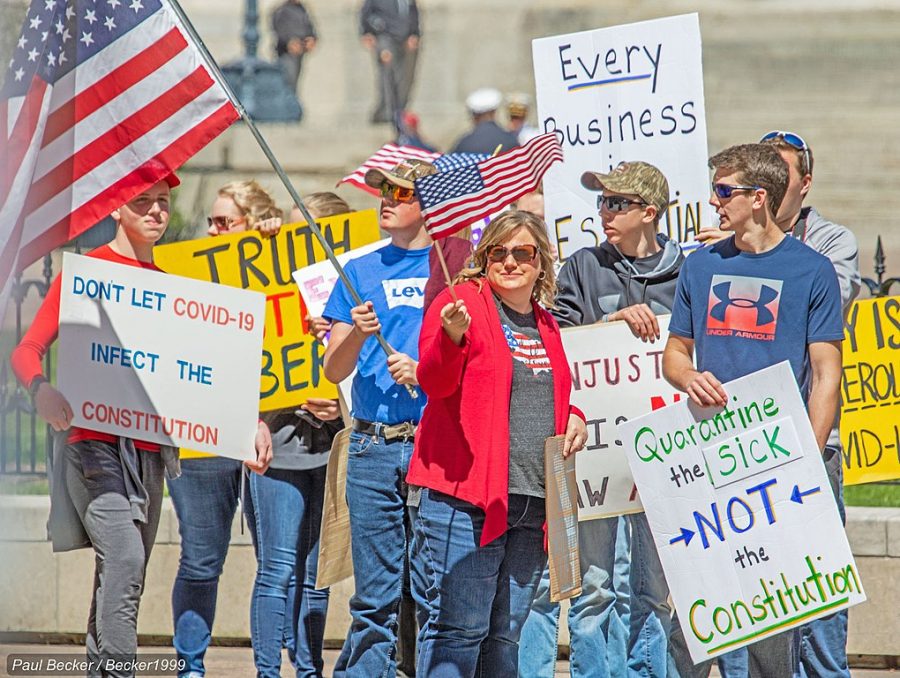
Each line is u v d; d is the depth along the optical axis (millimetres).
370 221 29938
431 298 25031
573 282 27406
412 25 74438
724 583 23625
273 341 28797
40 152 24828
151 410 25281
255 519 28000
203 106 25219
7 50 23781
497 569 22406
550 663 26672
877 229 78938
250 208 30125
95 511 23797
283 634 27578
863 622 30797
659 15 93000
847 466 29453
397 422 24812
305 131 67688
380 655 24828
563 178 29859
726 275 23734
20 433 33438
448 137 80500
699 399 23438
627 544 27328
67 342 24781
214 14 93875
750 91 89875
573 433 22859
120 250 25672
